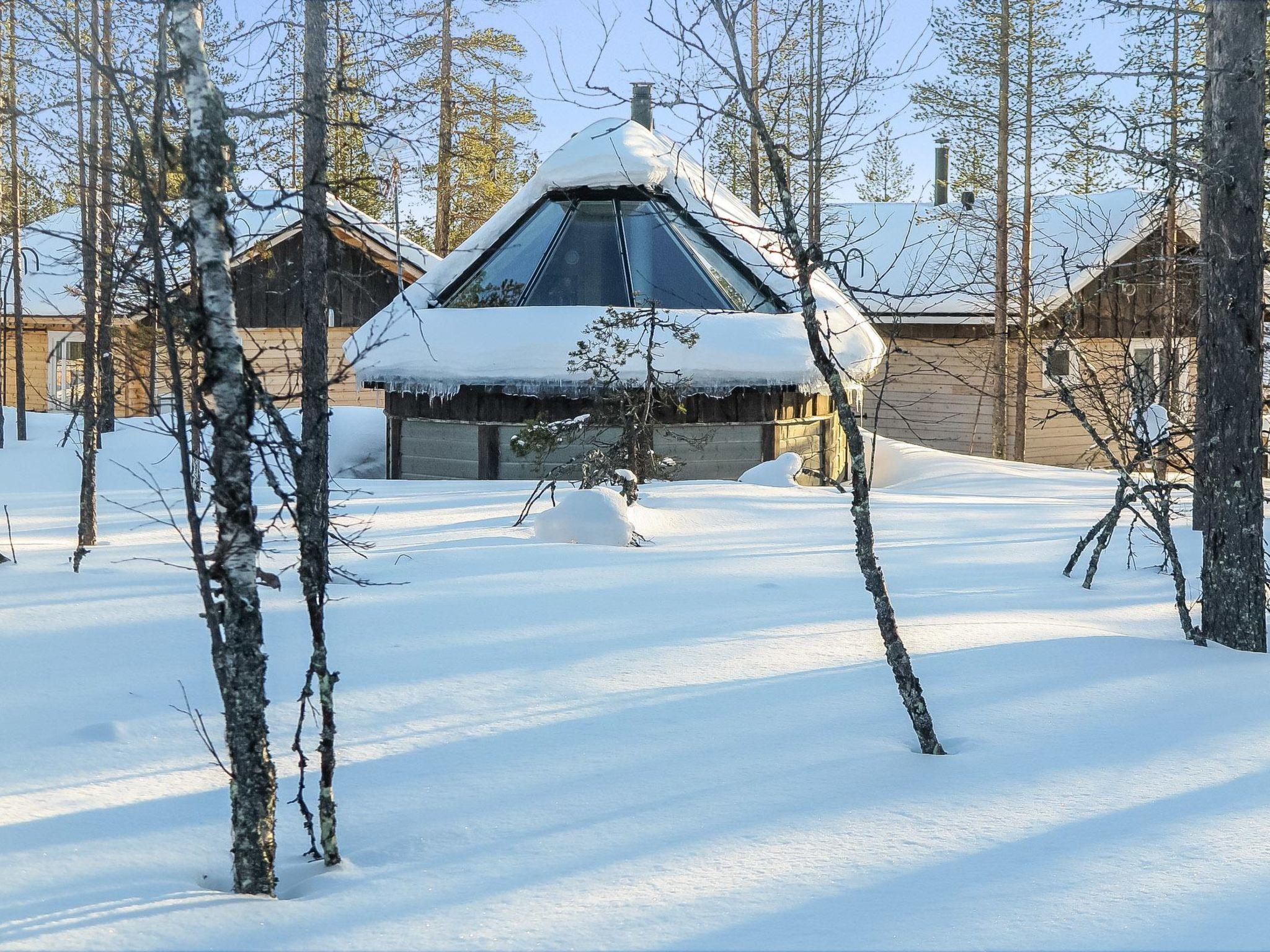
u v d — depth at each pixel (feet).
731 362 58.49
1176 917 11.07
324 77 22.65
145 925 10.70
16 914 10.84
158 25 14.10
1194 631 24.32
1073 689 19.43
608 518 35.17
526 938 10.60
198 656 20.47
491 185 113.50
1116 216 92.48
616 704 18.06
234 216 14.19
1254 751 16.31
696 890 11.64
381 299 89.15
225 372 12.57
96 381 32.94
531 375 58.34
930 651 21.71
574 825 13.38
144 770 15.03
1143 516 45.37
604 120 67.87
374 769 15.26
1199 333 29.32
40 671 19.40
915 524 41.34
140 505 44.14
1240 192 24.53
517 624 23.30
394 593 26.21
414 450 63.26
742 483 49.39
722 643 21.95
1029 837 13.07
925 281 92.94
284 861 12.73
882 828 13.32
